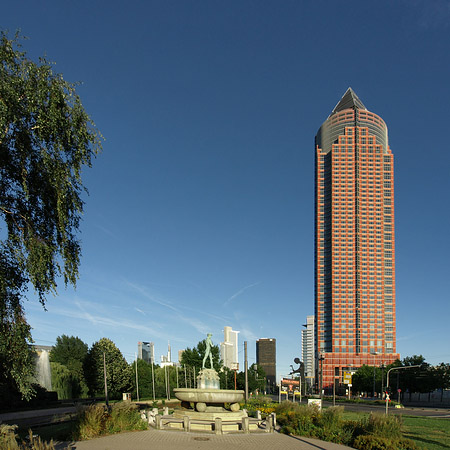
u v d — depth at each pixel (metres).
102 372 88.94
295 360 55.31
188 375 108.69
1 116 15.40
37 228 18.14
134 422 26.98
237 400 32.06
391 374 121.62
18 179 17.66
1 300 16.47
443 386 111.75
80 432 23.27
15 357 17.66
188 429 27.11
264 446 22.30
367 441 22.44
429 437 28.12
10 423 33.97
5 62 16.78
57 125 17.72
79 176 18.67
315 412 31.45
